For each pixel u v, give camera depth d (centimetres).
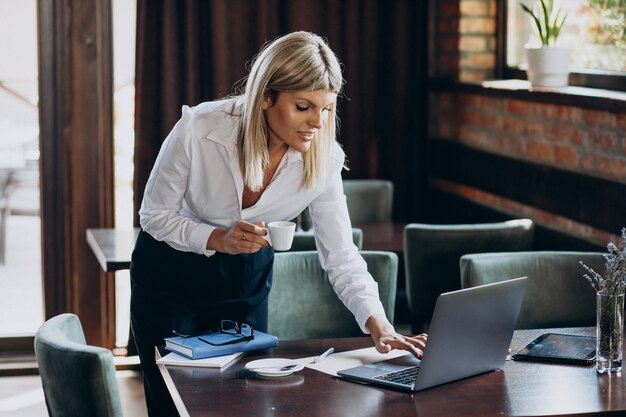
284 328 321
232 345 260
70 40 513
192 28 512
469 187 521
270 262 290
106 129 525
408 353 268
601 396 233
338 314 323
